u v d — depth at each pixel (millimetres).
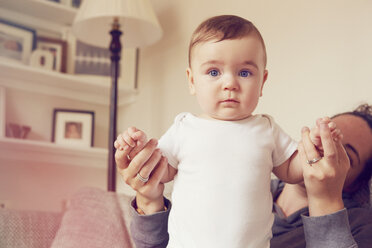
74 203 1297
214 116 752
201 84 737
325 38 1555
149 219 854
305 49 1631
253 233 673
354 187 1166
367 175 1150
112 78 2148
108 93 2750
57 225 1245
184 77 2291
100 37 2254
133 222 894
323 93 1540
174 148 761
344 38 1482
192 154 723
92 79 2596
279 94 1724
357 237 913
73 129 2553
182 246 687
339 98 1479
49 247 1176
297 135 1622
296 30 1678
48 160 2471
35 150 2373
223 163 698
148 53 2643
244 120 745
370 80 1378
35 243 1167
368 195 1139
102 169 2719
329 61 1530
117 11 1994
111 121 2133
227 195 678
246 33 727
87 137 2564
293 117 1650
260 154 710
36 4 2395
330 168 705
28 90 2510
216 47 714
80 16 2068
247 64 713
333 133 704
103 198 1312
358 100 1409
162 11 2557
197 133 739
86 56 2621
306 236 757
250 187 685
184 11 2367
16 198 2389
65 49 2545
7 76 2404
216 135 722
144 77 2656
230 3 2033
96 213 1230
